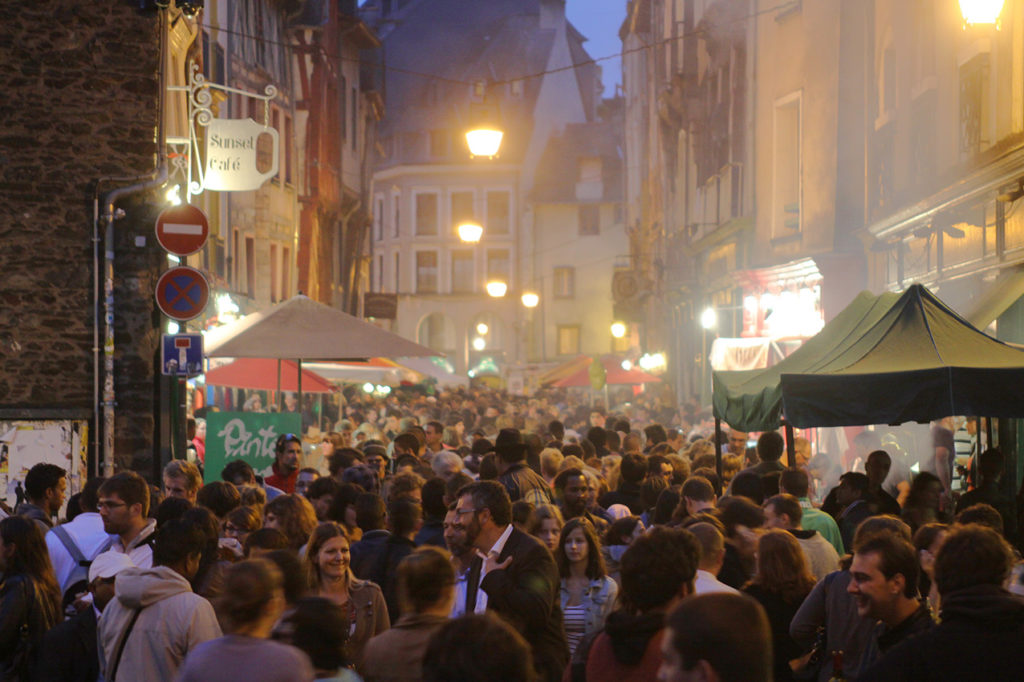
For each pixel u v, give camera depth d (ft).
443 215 234.99
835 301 67.00
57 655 18.90
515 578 18.49
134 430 45.52
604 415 80.48
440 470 32.50
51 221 44.86
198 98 46.19
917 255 55.01
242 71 85.51
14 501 43.75
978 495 34.68
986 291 44.11
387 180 241.35
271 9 96.78
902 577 15.07
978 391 26.91
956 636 12.41
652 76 148.46
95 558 20.70
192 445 49.42
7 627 19.40
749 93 83.41
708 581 18.79
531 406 106.83
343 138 131.64
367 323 42.16
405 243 236.43
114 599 17.43
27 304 44.70
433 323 238.27
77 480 44.14
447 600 15.34
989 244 45.19
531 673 9.61
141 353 45.60
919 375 27.17
